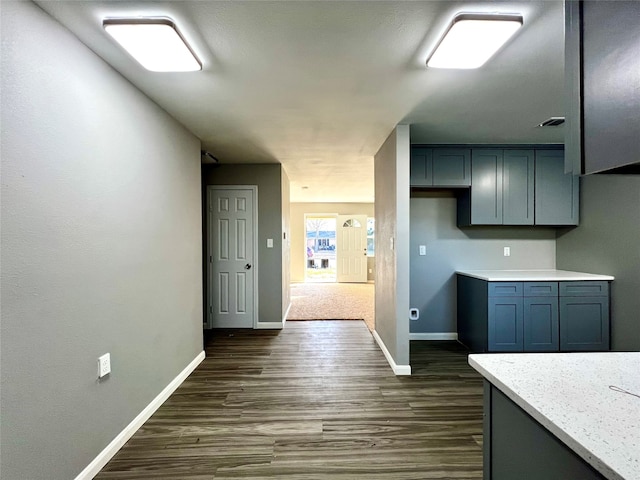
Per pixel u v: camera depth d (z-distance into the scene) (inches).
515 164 145.3
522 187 145.2
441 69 77.9
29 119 54.6
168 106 99.9
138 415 86.6
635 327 119.7
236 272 185.8
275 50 70.1
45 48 57.7
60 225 61.1
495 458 40.0
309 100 96.0
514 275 137.9
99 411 71.3
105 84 74.2
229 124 116.0
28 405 54.2
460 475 68.6
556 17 59.5
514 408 35.9
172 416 92.0
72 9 57.0
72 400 63.7
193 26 62.0
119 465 72.0
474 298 142.9
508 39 64.5
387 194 134.6
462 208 154.9
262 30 63.4
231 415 92.2
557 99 95.7
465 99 95.9
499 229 161.6
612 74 26.2
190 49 68.2
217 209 184.9
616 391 33.8
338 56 72.5
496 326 129.6
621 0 25.4
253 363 132.0
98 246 71.7
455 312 163.6
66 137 62.6
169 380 105.4
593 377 37.2
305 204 376.8
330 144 142.4
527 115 108.3
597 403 31.4
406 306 120.3
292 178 222.1
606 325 128.7
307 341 161.0
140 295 88.7
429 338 163.3
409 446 78.0
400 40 66.7
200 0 55.0
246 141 137.0
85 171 67.8
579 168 29.5
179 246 114.3
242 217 185.0
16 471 52.1
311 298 275.3
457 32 62.1
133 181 85.7
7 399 50.7
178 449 77.3
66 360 62.3
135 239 86.6
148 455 75.2
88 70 68.6
